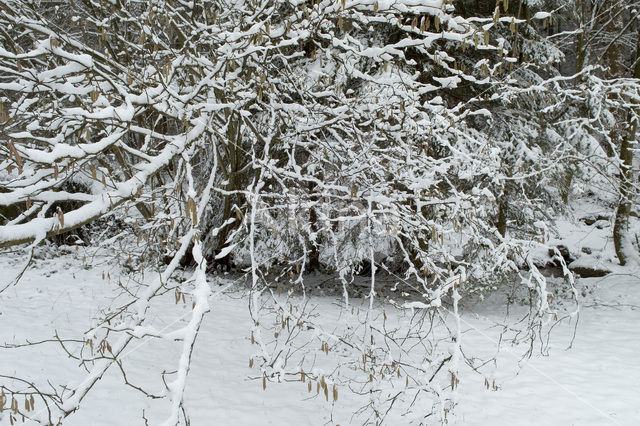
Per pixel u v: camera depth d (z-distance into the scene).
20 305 9.68
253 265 4.48
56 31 5.55
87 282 11.31
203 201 4.96
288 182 7.22
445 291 4.58
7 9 6.00
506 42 10.64
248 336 9.07
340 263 8.00
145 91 4.72
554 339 9.67
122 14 7.79
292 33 5.86
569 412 6.79
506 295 12.45
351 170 6.24
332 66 8.77
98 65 5.42
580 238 17.62
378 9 4.77
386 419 6.62
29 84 5.11
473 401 7.14
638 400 7.05
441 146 9.29
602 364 8.32
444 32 4.85
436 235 5.06
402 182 5.90
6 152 4.34
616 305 11.93
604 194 17.91
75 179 11.55
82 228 13.31
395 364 4.62
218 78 6.18
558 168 10.05
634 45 18.45
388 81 5.86
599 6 17.06
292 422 6.44
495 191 10.30
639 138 14.38
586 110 11.10
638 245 16.25
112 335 8.45
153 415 6.36
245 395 7.04
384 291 12.25
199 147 5.95
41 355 7.49
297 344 8.80
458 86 11.16
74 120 4.68
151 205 6.96
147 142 5.08
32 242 4.05
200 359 8.05
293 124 6.89
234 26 6.80
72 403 3.18
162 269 11.98
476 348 9.10
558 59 11.47
